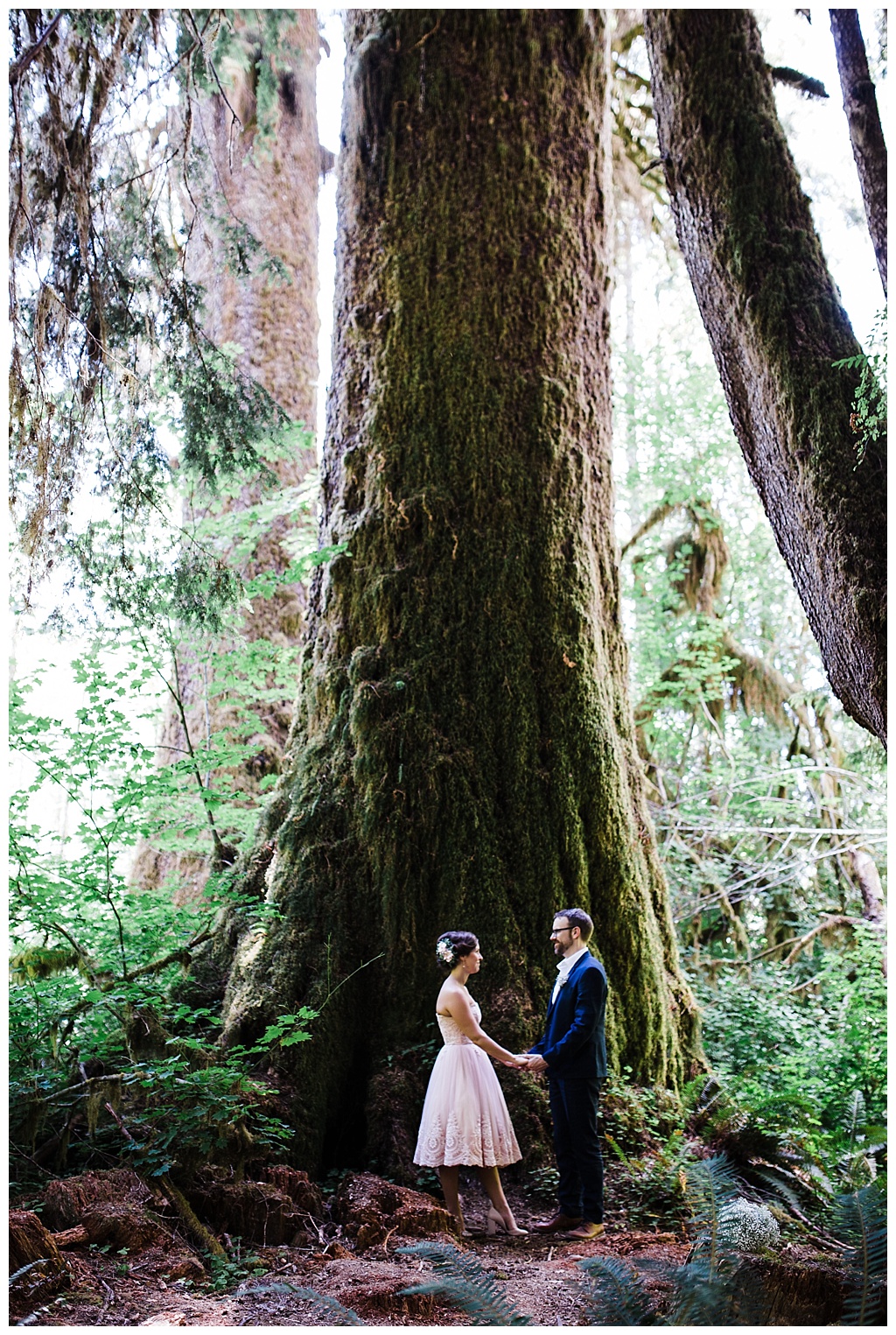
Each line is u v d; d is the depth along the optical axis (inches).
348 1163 233.5
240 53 309.4
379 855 256.5
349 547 285.3
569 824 264.4
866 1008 366.0
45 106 233.8
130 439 264.7
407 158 302.7
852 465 213.2
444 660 271.3
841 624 212.8
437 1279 134.9
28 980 220.7
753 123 244.8
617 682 297.4
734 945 470.3
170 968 268.4
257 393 285.1
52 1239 159.8
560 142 309.4
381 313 297.1
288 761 284.8
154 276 269.1
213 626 285.7
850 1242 146.3
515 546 279.6
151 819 293.3
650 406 560.1
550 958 252.8
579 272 307.1
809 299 229.8
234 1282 162.2
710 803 515.5
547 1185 221.1
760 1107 243.8
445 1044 206.1
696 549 550.3
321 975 244.5
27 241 235.8
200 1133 191.3
